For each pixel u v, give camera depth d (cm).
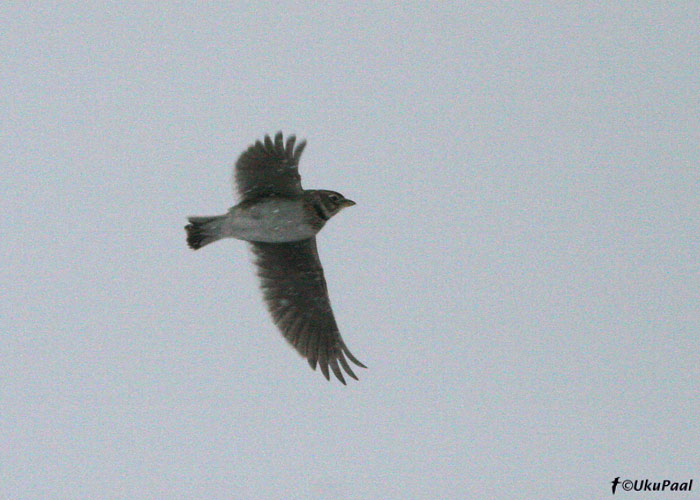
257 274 1556
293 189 1420
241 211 1428
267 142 1352
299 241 1505
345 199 1497
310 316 1579
